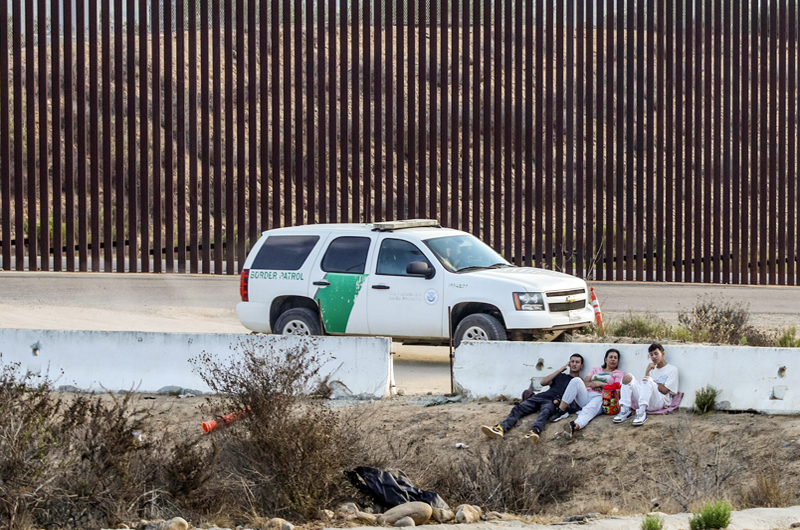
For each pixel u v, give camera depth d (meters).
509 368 39.44
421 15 84.38
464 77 84.38
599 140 84.81
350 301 48.34
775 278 87.62
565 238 85.56
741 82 87.62
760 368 34.88
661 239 86.19
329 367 40.91
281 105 97.06
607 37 84.62
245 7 86.06
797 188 88.25
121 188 81.56
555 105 86.06
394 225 49.81
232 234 82.31
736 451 31.02
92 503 24.94
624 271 86.75
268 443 28.56
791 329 54.38
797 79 89.56
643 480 30.34
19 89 81.00
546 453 33.12
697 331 53.66
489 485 29.36
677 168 86.50
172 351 42.91
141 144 81.75
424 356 54.16
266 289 50.56
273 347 41.50
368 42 83.00
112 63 124.38
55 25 81.25
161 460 27.97
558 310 46.28
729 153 87.12
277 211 82.38
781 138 87.50
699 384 35.66
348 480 28.52
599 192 84.75
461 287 46.09
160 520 24.44
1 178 80.75
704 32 86.88
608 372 36.53
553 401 35.78
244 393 32.66
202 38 82.56
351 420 35.03
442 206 83.56
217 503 26.89
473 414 36.62
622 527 22.81
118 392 42.59
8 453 24.97
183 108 82.19
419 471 30.34
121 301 70.44
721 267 87.94
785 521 22.50
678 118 86.69
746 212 87.19
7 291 73.12
